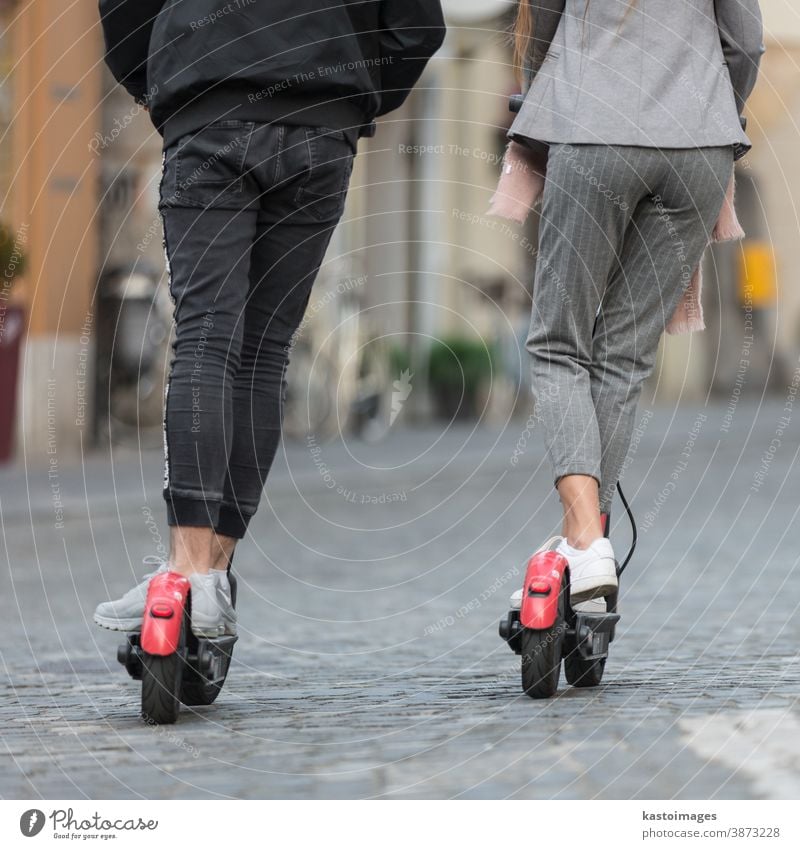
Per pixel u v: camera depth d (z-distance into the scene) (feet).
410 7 38.86
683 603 61.52
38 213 152.25
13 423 148.66
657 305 39.58
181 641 35.35
